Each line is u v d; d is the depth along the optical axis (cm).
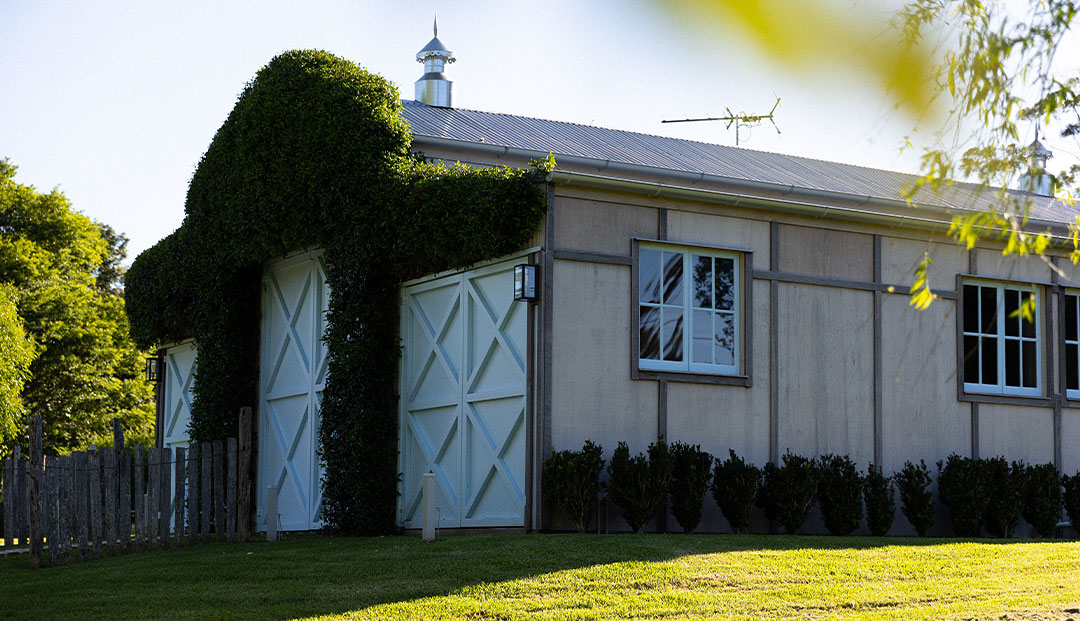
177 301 1811
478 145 1522
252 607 803
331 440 1409
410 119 1684
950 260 1443
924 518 1338
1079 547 1018
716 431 1272
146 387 3516
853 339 1372
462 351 1302
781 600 779
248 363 1711
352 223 1419
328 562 994
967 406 1434
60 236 3662
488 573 880
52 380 3238
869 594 795
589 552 950
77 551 1221
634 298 1235
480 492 1259
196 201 1747
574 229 1209
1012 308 1492
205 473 1307
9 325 2689
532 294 1180
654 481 1184
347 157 1427
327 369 1502
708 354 1288
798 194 1426
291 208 1519
